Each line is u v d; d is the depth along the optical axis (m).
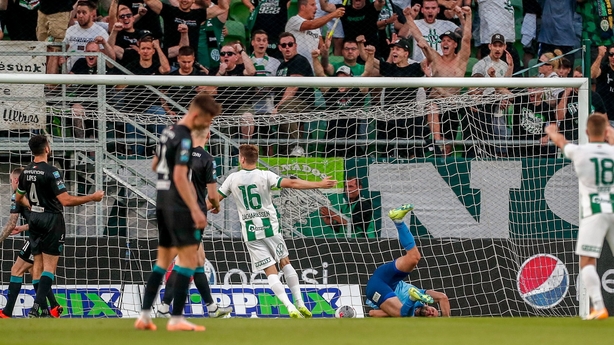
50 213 35.00
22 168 38.66
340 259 41.75
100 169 43.59
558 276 42.53
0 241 38.00
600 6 55.78
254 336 21.48
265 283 41.25
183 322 23.14
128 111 48.69
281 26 53.78
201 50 53.06
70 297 40.66
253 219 35.50
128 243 41.62
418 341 20.28
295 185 35.22
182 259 22.77
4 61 49.12
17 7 51.50
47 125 47.47
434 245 42.50
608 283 39.50
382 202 44.84
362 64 53.56
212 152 47.31
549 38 55.66
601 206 26.47
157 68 51.75
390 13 53.91
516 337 21.55
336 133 48.31
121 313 40.91
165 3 52.22
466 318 31.52
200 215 21.97
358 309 41.25
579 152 26.77
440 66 53.81
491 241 42.66
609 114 54.78
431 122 48.22
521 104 48.31
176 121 45.34
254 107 49.66
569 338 21.30
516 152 48.94
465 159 44.84
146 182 44.19
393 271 35.44
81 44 51.47
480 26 54.84
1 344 19.44
